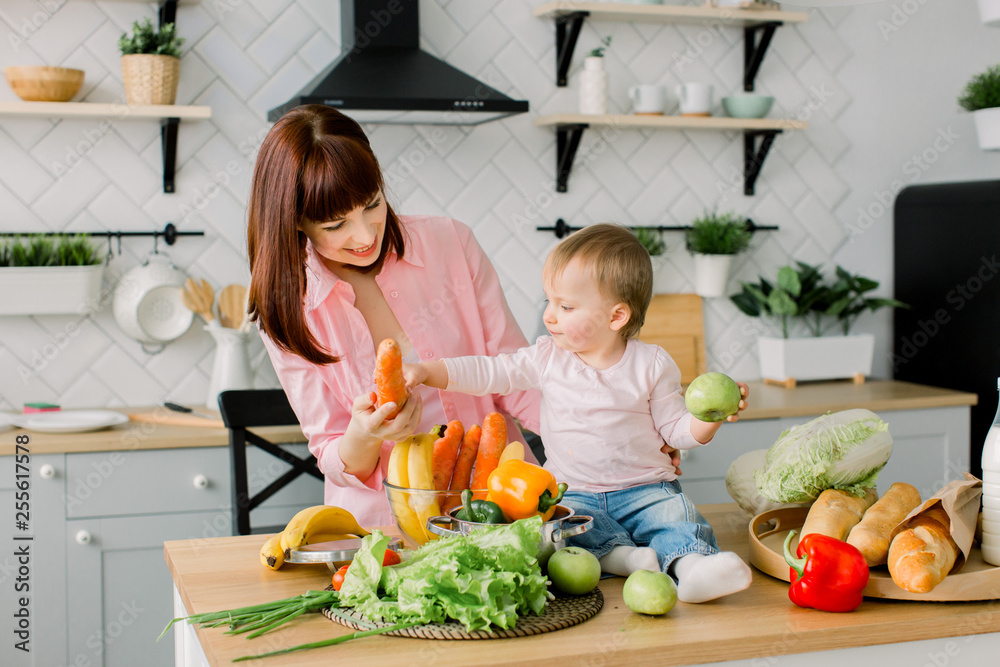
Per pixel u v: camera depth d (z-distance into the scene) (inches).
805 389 120.3
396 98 93.6
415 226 65.1
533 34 116.9
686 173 125.3
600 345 50.3
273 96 109.0
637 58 121.9
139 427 96.3
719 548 49.2
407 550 46.3
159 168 105.8
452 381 50.9
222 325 107.4
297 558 44.6
